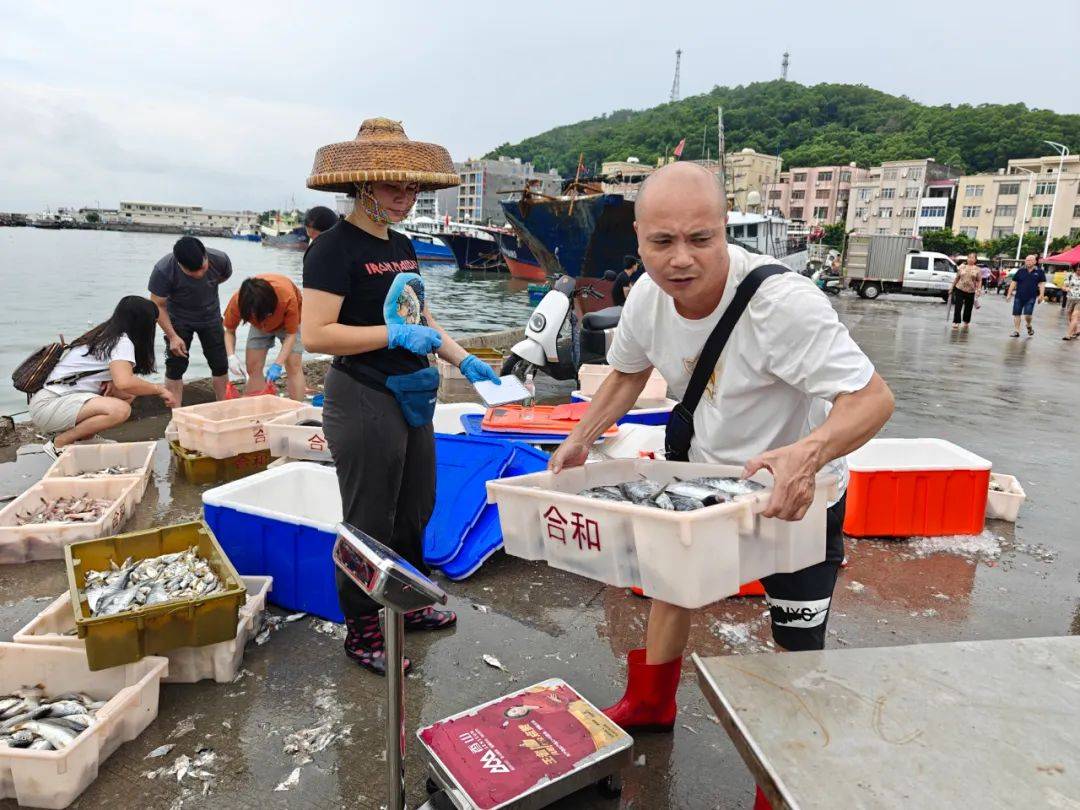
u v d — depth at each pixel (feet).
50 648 7.56
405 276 8.18
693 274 5.35
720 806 6.64
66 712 7.05
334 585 9.59
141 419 19.38
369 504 8.18
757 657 4.71
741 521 5.15
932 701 4.24
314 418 16.12
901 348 43.14
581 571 5.80
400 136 7.94
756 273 5.61
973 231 316.81
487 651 9.20
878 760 3.75
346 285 7.70
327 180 7.48
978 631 10.14
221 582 8.51
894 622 10.32
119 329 15.28
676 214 5.17
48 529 11.22
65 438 15.24
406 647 9.25
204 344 20.72
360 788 6.77
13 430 17.57
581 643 9.46
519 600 10.60
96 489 13.08
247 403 16.67
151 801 6.52
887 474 12.85
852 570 11.91
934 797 3.49
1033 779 3.60
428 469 8.92
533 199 55.62
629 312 6.60
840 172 391.04
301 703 8.00
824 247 182.19
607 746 6.48
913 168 344.08
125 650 7.52
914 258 96.53
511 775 6.06
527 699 7.20
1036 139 421.59
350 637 8.66
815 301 5.36
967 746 3.85
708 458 6.54
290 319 18.38
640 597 10.77
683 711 8.05
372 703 8.04
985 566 12.22
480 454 12.91
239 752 7.19
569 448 6.93
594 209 52.01
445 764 6.20
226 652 8.27
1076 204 285.84
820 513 5.76
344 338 7.57
